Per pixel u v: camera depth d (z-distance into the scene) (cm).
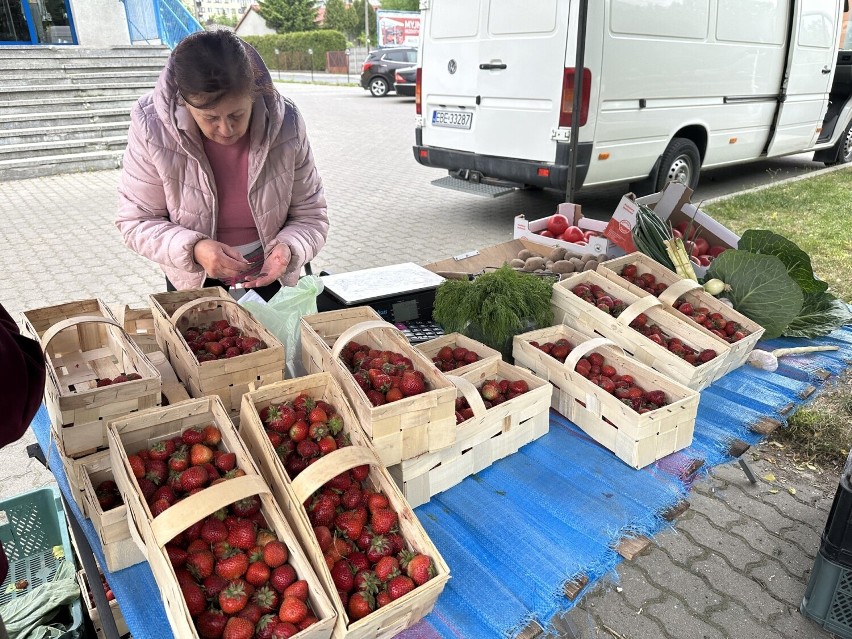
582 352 223
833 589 202
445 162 703
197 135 219
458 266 355
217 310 229
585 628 213
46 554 245
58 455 190
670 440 211
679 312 264
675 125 662
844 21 932
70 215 765
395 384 180
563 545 174
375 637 139
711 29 649
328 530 148
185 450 160
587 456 211
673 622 218
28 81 1147
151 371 170
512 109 614
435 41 673
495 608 156
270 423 168
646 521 183
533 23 570
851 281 541
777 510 271
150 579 155
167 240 224
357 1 5831
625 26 567
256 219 246
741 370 274
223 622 130
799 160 1105
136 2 1516
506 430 204
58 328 173
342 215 780
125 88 1213
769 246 320
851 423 338
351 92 2478
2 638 193
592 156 592
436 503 188
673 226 379
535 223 407
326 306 283
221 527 142
